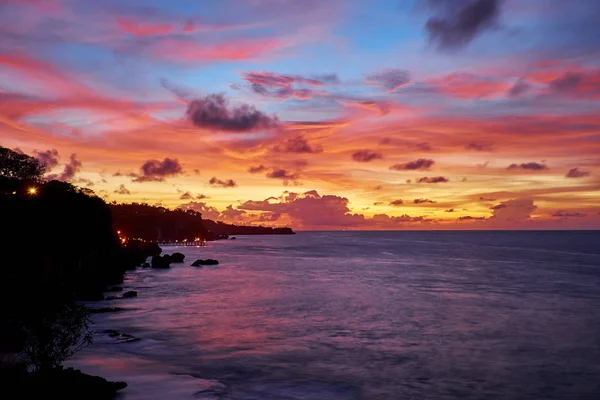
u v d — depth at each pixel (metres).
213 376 25.59
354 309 48.47
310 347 32.28
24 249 50.03
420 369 27.52
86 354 28.95
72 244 64.75
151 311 45.84
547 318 43.56
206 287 67.25
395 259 130.88
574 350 31.97
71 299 23.17
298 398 22.58
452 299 55.81
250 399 22.23
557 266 104.69
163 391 22.75
